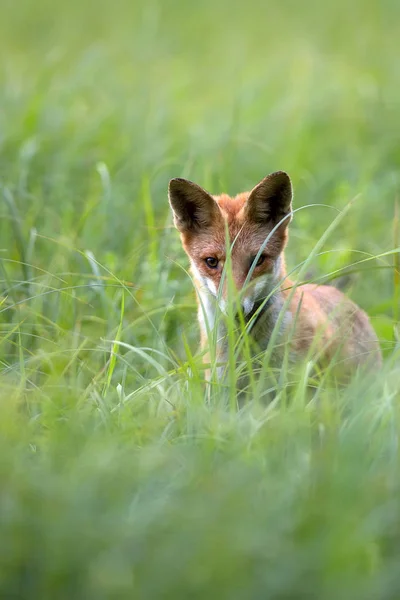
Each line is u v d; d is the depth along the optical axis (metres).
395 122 20.78
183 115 21.25
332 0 32.91
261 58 26.67
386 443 8.46
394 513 7.18
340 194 17.02
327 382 10.30
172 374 10.27
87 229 14.34
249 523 6.97
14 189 15.30
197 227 11.94
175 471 8.17
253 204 11.56
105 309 12.41
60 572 6.59
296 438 8.53
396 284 12.31
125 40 27.25
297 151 18.80
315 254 10.48
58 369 11.35
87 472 7.71
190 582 6.47
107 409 9.62
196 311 13.11
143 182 14.93
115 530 6.93
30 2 33.25
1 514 7.04
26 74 23.58
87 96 20.86
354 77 23.52
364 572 6.82
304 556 6.65
